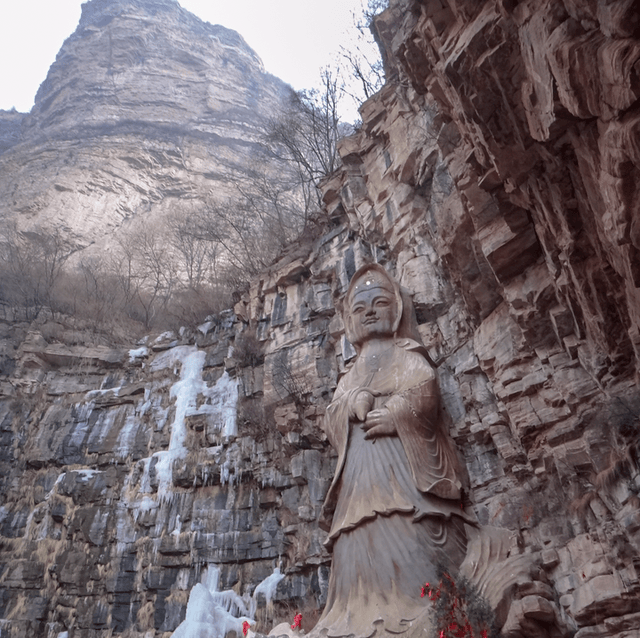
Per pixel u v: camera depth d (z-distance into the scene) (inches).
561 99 267.3
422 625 251.8
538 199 379.9
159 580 880.3
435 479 303.1
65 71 3061.0
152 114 2691.9
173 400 1102.4
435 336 706.8
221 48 3265.3
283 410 922.1
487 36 327.9
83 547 940.6
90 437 1087.6
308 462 864.9
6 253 1690.5
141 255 1820.9
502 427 586.6
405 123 818.8
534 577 278.5
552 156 332.8
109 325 1358.3
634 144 233.9
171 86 2869.1
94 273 1659.7
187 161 2433.6
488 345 587.8
